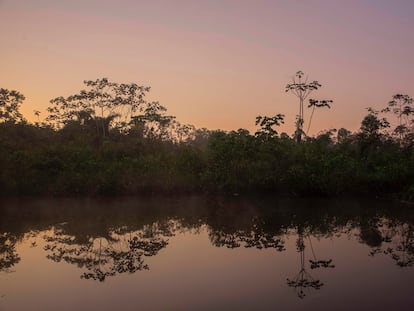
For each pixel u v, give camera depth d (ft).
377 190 72.90
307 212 55.88
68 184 69.51
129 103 107.65
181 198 69.15
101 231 43.34
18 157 72.90
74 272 28.94
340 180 70.44
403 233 42.50
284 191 72.79
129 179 71.10
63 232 42.86
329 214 54.44
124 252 34.68
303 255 33.50
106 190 69.41
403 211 56.90
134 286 25.77
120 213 54.49
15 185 67.97
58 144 84.02
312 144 82.12
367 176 72.43
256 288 25.38
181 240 39.32
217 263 31.07
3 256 33.47
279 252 34.50
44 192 69.46
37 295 24.29
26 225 46.21
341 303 22.86
